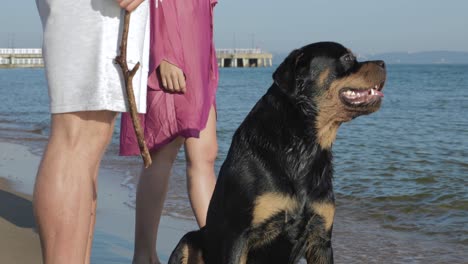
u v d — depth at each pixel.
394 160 8.83
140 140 2.79
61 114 2.75
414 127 13.87
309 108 3.59
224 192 3.60
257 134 3.58
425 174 7.66
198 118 4.26
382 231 5.34
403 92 29.95
